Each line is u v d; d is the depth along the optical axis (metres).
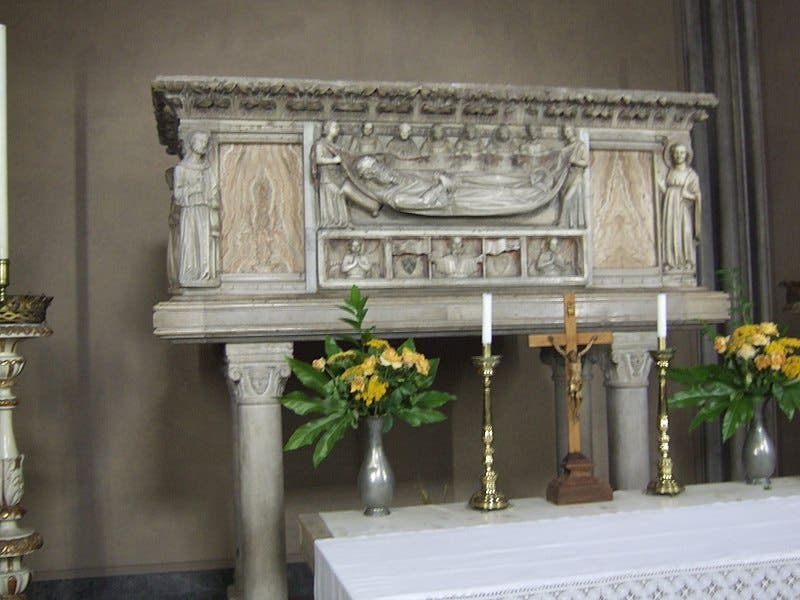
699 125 6.69
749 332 4.09
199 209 4.43
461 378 6.30
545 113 4.88
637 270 5.00
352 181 4.59
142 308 5.93
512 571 2.84
